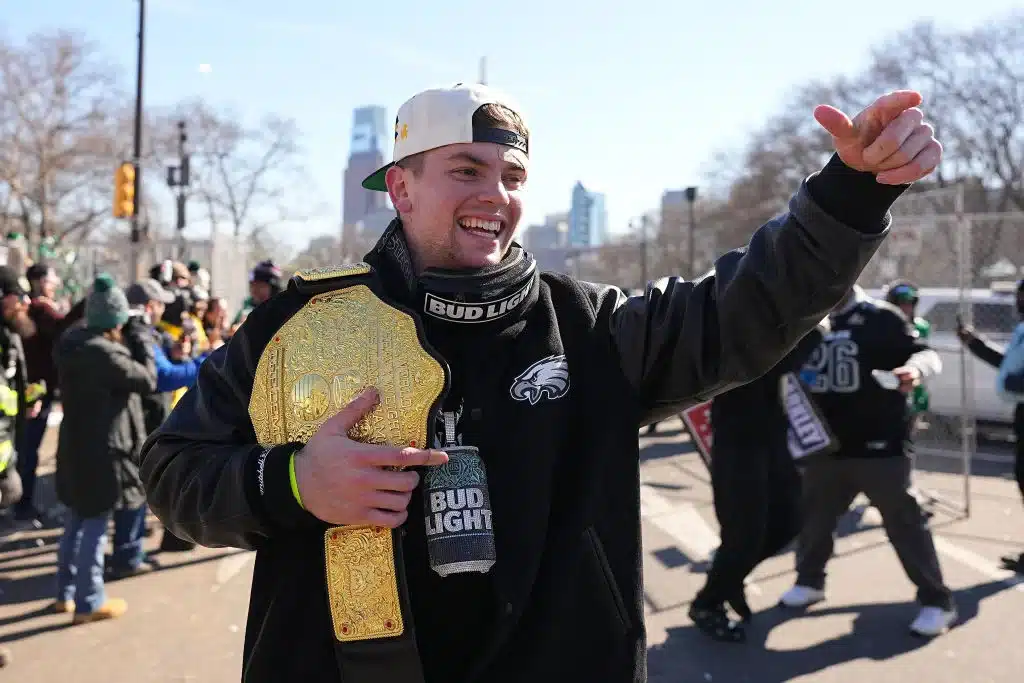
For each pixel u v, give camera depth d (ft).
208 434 4.50
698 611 13.73
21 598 15.79
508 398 4.35
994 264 41.88
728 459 13.29
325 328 4.29
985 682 12.05
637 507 4.52
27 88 100.27
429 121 4.44
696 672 12.46
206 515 4.18
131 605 15.47
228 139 116.57
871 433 14.12
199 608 15.34
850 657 12.98
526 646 4.12
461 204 4.42
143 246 48.32
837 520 15.21
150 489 4.65
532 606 4.17
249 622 4.41
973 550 18.56
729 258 4.50
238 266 51.98
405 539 4.15
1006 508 22.31
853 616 14.71
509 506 4.20
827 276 4.02
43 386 20.31
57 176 105.60
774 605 15.33
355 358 4.19
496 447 4.28
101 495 14.57
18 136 101.14
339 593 4.02
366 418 4.10
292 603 4.20
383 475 3.82
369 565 3.99
